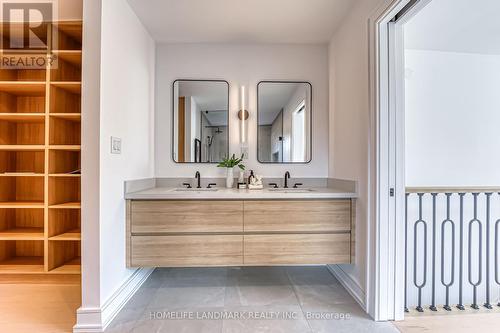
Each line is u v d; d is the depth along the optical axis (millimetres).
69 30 2320
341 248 2109
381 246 1774
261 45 2779
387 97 1773
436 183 2777
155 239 2043
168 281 2375
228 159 2729
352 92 2152
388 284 1781
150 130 2592
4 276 2260
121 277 1964
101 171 1687
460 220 2223
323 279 2436
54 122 2289
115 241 1873
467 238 2459
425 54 2785
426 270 2312
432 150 2779
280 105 2785
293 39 2682
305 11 2191
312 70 2795
